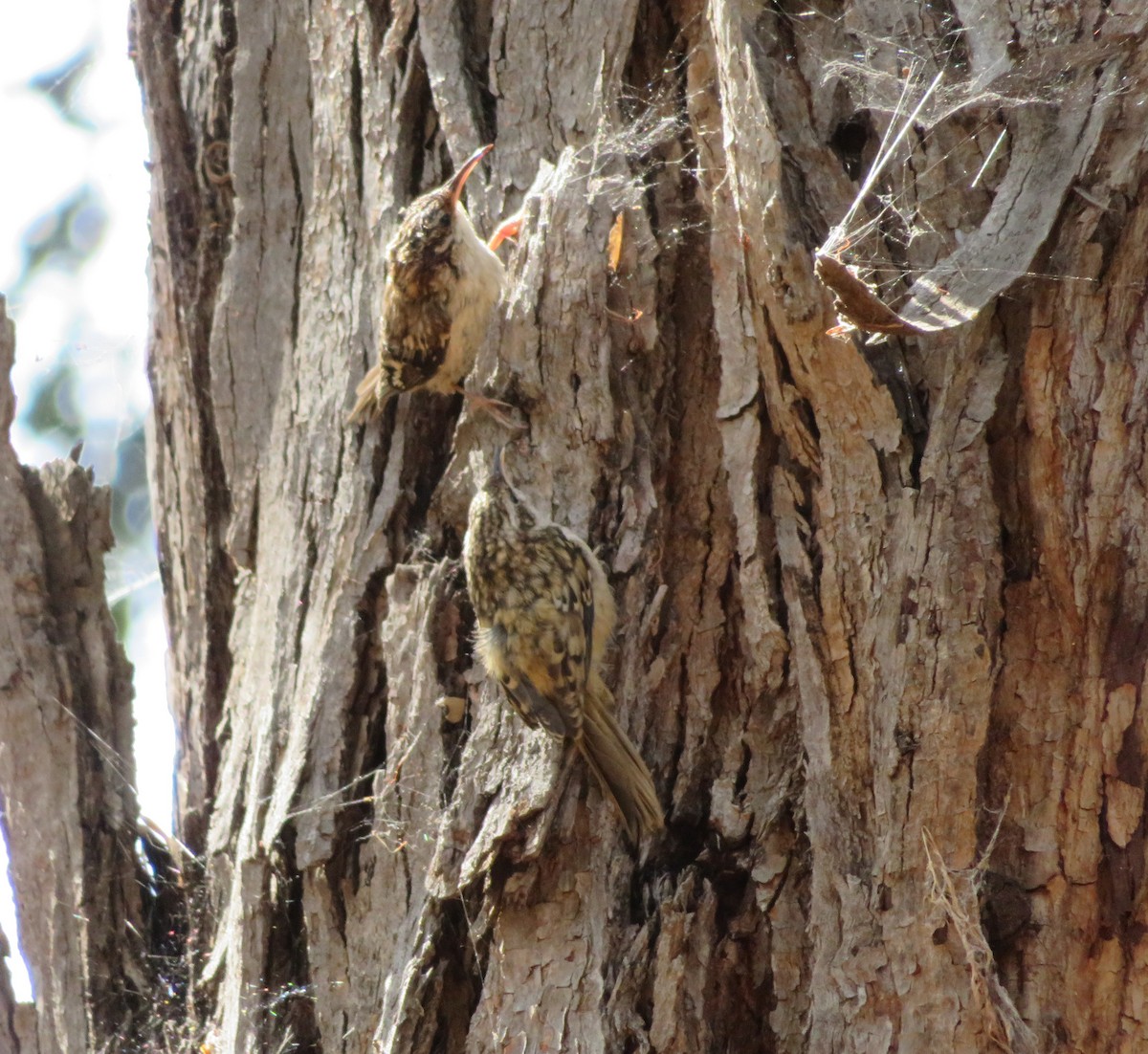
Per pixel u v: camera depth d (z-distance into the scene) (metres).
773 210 5.97
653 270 7.02
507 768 6.48
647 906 6.34
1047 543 5.93
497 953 6.22
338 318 7.99
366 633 7.23
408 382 7.35
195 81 8.74
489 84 7.74
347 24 8.11
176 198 8.72
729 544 6.77
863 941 5.88
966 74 6.33
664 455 6.95
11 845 7.74
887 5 6.58
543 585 6.41
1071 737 5.95
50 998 7.49
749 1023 6.25
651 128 7.33
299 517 7.76
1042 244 5.89
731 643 6.68
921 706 5.89
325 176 8.19
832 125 6.60
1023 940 6.00
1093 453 5.86
